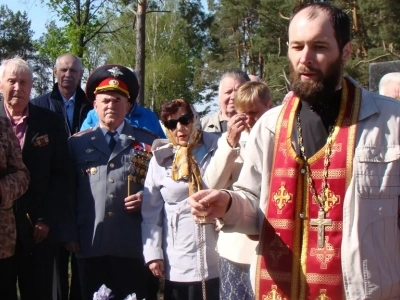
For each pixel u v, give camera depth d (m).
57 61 6.06
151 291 4.67
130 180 4.44
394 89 5.43
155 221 4.15
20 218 4.32
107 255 4.33
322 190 2.28
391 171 2.22
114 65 4.66
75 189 4.51
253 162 2.46
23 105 4.46
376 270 2.19
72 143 4.61
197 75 39.72
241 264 3.50
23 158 4.40
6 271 4.07
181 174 3.89
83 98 6.02
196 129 3.96
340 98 2.35
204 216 2.29
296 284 2.30
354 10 24.30
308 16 2.25
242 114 3.57
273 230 2.35
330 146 2.29
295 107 2.42
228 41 36.28
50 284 4.43
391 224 2.22
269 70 27.36
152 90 42.06
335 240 2.25
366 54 24.16
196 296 3.96
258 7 30.94
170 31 41.78
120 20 31.45
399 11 21.97
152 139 4.70
